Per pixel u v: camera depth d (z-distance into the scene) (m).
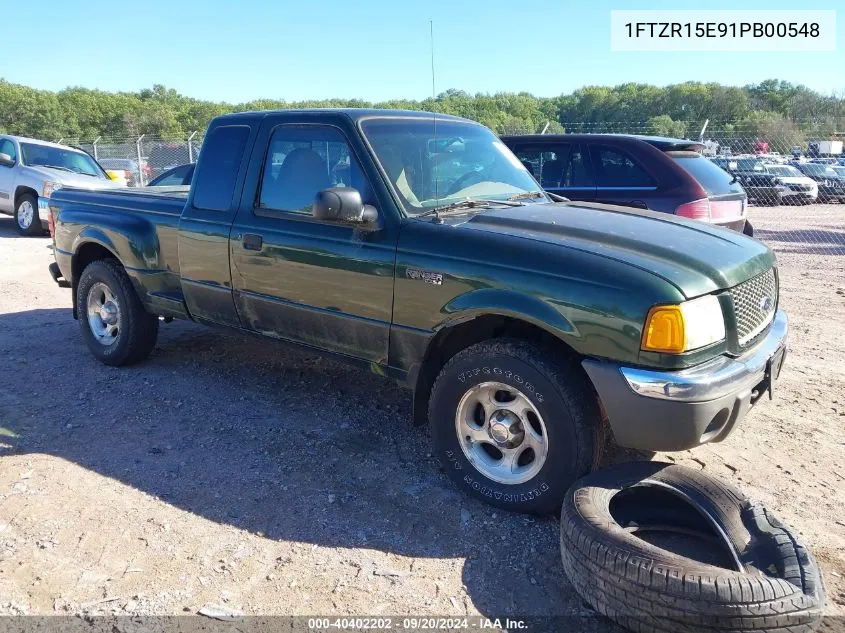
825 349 6.05
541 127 10.20
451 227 3.48
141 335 5.29
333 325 3.92
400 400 4.83
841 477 3.76
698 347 2.94
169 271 4.88
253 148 4.31
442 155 4.14
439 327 3.43
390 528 3.25
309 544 3.12
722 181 7.38
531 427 3.27
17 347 6.00
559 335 3.07
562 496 3.18
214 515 3.34
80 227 5.45
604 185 7.29
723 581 2.37
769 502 3.49
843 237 13.95
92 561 2.97
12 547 3.05
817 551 3.07
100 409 4.62
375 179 3.72
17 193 13.34
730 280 3.13
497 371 3.24
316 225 3.91
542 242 3.24
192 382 5.14
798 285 8.86
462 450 3.48
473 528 3.25
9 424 4.36
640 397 2.90
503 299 3.20
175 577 2.88
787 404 4.77
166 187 6.30
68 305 7.70
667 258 3.13
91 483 3.63
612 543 2.58
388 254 3.59
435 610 2.71
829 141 20.83
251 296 4.30
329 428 4.36
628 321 2.91
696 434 2.91
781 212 20.16
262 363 5.57
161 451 4.02
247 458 3.94
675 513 3.10
